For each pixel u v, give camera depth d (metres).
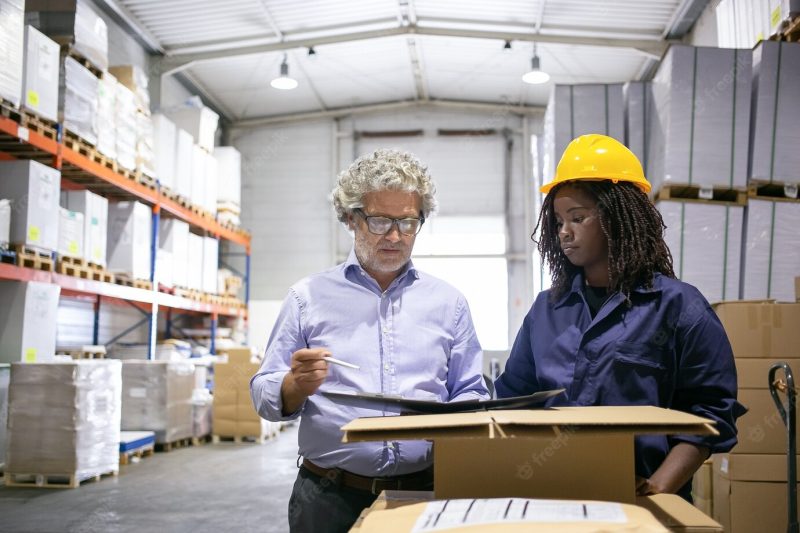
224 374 8.09
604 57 10.56
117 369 5.95
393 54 11.10
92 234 6.49
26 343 5.45
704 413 1.46
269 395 1.61
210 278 9.67
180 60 10.38
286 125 13.29
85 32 6.31
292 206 13.08
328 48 10.74
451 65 11.47
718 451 1.44
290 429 9.45
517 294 12.52
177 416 7.40
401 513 1.06
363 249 1.82
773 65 4.45
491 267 12.61
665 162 4.42
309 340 1.82
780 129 4.45
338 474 1.73
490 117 13.00
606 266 1.67
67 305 8.35
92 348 7.12
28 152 5.97
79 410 5.36
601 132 4.86
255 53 10.34
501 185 12.81
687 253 4.36
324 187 13.08
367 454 1.69
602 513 0.99
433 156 13.00
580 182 1.64
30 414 5.33
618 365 1.53
